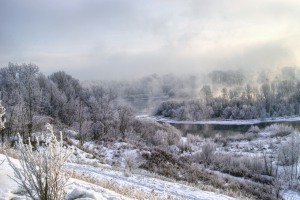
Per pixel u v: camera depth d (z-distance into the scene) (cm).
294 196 1598
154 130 4497
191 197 905
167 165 1980
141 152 2238
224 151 3375
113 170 1264
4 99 2097
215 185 1554
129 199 441
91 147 2472
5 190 340
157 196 702
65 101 4506
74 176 646
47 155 301
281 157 2442
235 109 7688
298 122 6241
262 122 6769
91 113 4294
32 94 2770
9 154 752
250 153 3125
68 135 2759
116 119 4022
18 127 1898
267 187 1688
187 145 3488
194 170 1928
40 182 294
